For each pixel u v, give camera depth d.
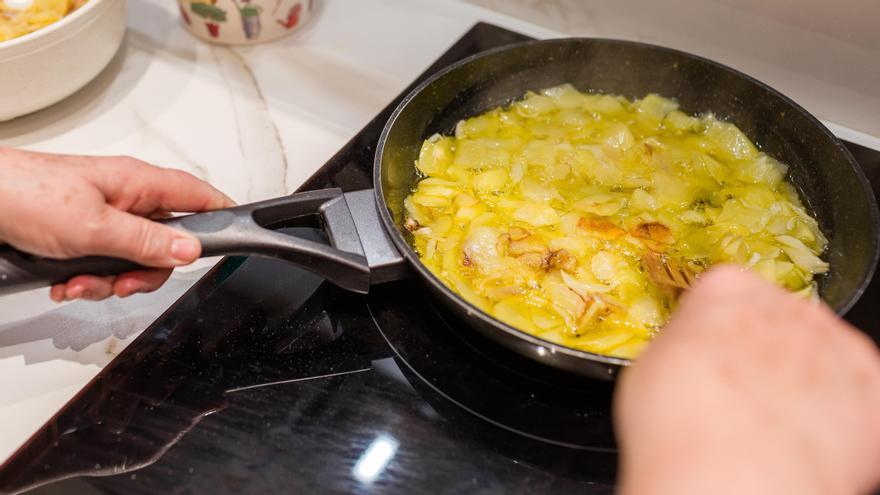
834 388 0.34
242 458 0.49
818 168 0.61
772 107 0.63
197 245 0.49
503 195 0.61
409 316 0.56
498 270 0.56
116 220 0.48
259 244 0.51
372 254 0.53
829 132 0.60
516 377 0.54
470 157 0.64
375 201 0.54
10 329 0.55
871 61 0.67
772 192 0.62
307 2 0.78
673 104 0.68
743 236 0.59
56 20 0.65
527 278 0.55
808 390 0.33
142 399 0.52
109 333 0.55
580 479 0.49
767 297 0.37
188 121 0.70
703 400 0.33
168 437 0.50
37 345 0.55
